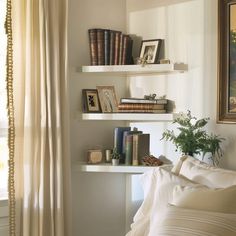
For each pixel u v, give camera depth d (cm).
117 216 363
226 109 296
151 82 349
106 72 345
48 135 307
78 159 342
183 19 323
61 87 315
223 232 204
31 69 303
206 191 229
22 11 304
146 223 257
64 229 317
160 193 254
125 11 363
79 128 342
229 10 293
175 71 329
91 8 345
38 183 305
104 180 356
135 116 327
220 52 297
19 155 303
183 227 211
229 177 244
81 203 344
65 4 315
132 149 329
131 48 345
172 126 331
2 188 312
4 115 308
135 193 359
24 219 300
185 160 278
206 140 288
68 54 332
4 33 304
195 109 316
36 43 306
